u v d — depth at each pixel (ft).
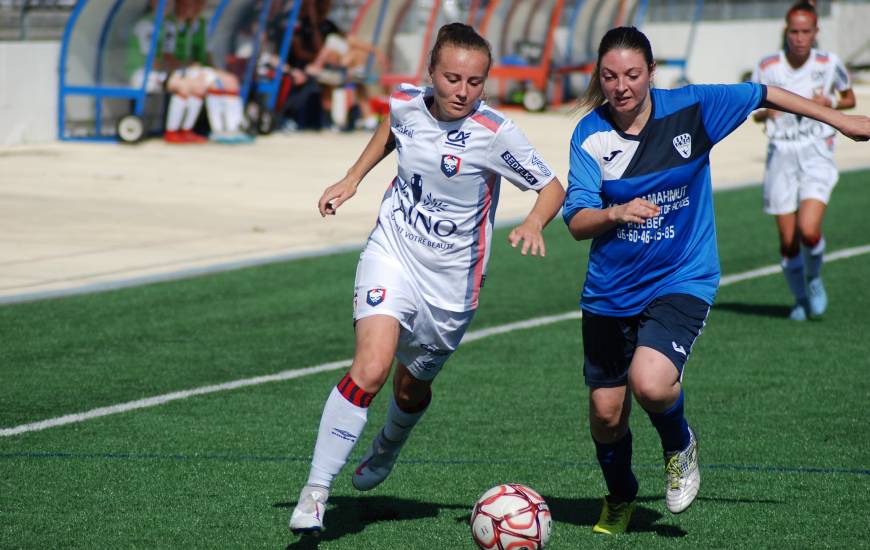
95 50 234.17
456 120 52.01
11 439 70.03
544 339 98.89
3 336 96.58
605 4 338.13
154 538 53.93
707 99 53.78
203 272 123.75
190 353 92.43
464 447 69.46
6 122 225.35
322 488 50.93
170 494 60.39
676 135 53.01
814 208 102.32
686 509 53.93
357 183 55.93
